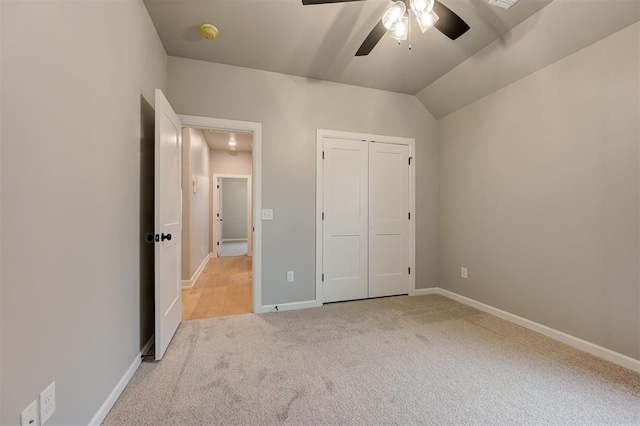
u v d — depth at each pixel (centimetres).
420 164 351
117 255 152
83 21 118
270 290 288
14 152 82
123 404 145
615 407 145
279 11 201
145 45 196
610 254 191
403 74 294
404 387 161
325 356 196
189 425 131
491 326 250
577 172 209
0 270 77
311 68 281
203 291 366
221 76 271
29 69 88
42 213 94
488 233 287
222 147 611
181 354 197
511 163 262
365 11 201
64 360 106
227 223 986
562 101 219
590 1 180
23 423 85
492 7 198
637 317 178
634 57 178
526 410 143
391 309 294
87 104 122
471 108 306
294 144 296
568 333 215
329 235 313
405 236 346
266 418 136
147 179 204
